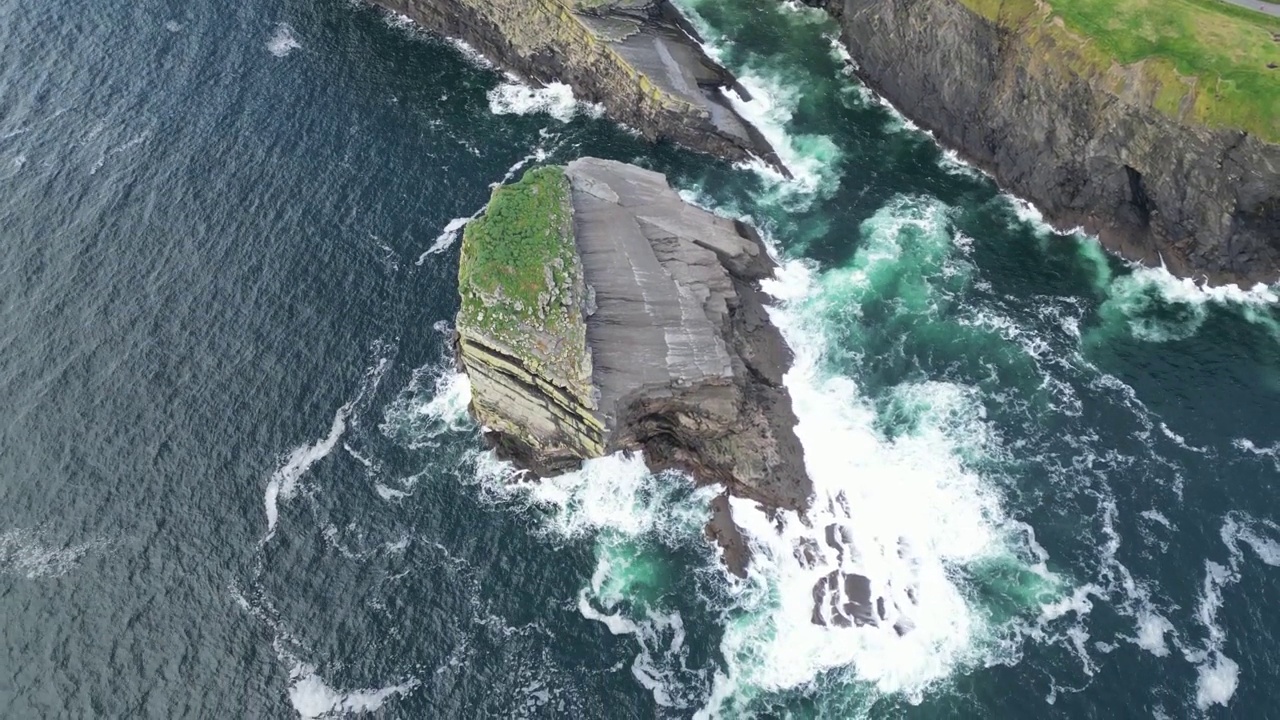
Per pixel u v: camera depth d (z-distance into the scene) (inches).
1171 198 3673.7
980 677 2728.8
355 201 4101.9
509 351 3056.1
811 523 3056.1
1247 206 3553.2
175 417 3353.8
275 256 3865.7
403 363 3528.5
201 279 3779.5
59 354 3528.5
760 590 2933.1
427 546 3046.3
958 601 2883.9
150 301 3700.8
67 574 2972.4
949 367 3479.3
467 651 2819.9
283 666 2787.9
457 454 3284.9
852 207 4077.3
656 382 3100.4
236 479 3201.3
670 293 3334.2
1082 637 2797.7
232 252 3878.0
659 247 3518.7
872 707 2687.0
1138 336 3543.3
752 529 3061.0
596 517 3122.5
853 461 3208.7
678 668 2783.0
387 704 2719.0
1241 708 2640.3
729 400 3166.8
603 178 3764.8
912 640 2805.1
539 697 2731.3
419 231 3981.3
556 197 3508.9
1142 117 3673.7
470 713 2701.8
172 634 2849.4
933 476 3169.3
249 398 3410.4
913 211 4045.3
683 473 3233.3
